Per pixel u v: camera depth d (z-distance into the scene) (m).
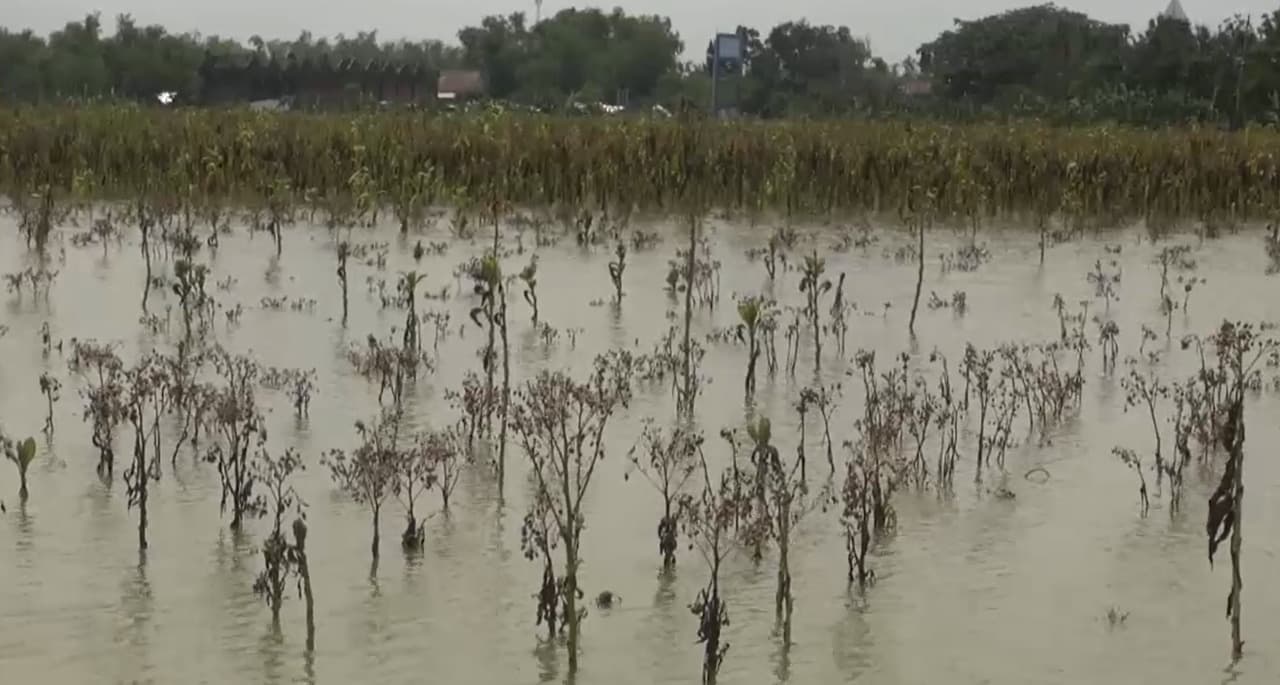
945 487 8.08
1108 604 6.57
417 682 5.68
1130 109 37.25
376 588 6.55
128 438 8.43
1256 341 11.85
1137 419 9.50
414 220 18.28
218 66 52.69
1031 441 8.95
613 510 7.56
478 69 65.06
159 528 7.14
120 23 54.16
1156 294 14.26
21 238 15.77
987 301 13.66
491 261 9.11
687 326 10.02
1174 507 7.78
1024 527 7.50
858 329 12.13
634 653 6.00
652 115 27.86
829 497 7.79
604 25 63.38
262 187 19.70
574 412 8.93
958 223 19.44
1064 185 20.80
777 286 14.14
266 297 12.89
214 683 5.62
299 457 8.00
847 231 18.48
